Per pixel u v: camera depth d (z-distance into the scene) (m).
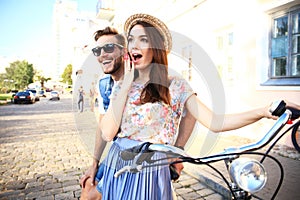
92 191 1.52
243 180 0.94
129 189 1.16
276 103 1.08
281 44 4.36
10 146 5.55
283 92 4.13
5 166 4.13
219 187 2.85
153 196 1.16
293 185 2.41
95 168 1.56
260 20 4.53
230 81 5.12
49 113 12.16
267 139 1.09
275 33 4.46
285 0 4.02
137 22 1.03
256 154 1.06
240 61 4.94
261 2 4.48
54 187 3.24
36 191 3.13
